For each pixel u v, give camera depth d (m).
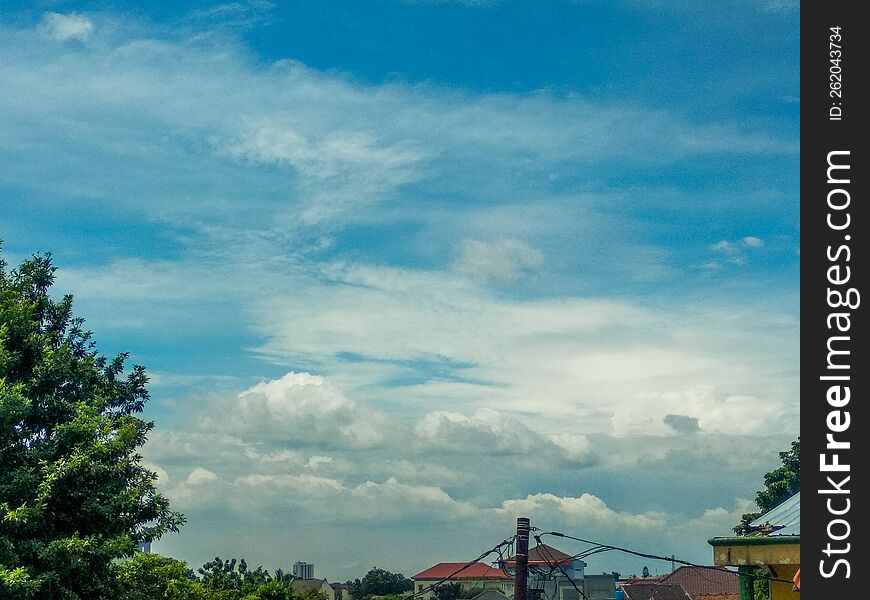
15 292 27.59
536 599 29.34
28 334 26.88
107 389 30.75
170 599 44.06
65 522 25.06
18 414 24.41
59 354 26.83
